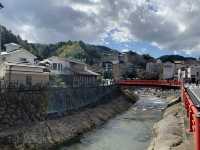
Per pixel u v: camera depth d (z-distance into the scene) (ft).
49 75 184.96
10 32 365.40
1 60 183.32
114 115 200.23
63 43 563.48
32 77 162.91
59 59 240.32
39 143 107.34
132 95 331.77
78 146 112.57
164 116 174.91
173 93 365.40
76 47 530.27
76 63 268.41
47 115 135.95
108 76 414.00
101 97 229.04
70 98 168.25
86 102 192.95
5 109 110.73
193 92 140.87
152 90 463.42
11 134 101.24
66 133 126.62
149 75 494.18
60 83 196.03
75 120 147.64
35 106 130.31
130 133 137.59
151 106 263.70
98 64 474.08
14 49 220.02
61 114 147.64
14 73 150.00
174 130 107.45
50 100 143.95
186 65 466.70
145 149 107.14
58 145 113.29
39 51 499.51
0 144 93.25
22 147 98.58
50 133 118.93
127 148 109.29
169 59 653.30
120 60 553.23
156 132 127.24
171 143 88.69
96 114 177.99
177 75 473.67
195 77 366.63
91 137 128.47
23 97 124.06
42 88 139.95
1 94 111.45
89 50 581.94
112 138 126.62
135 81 299.99
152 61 638.53
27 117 121.08
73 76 232.73
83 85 212.64
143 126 157.07
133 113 214.69
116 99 260.62
